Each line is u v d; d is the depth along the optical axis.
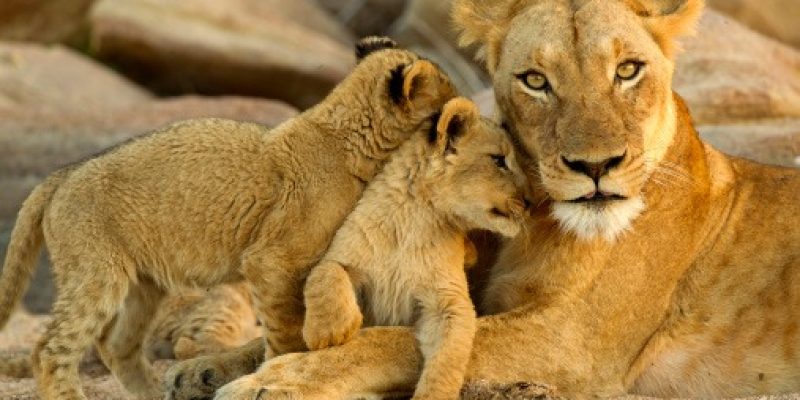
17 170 20.81
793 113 17.56
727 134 16.58
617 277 11.28
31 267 11.12
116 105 25.88
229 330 13.30
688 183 11.56
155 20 29.44
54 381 10.42
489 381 10.68
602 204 10.45
